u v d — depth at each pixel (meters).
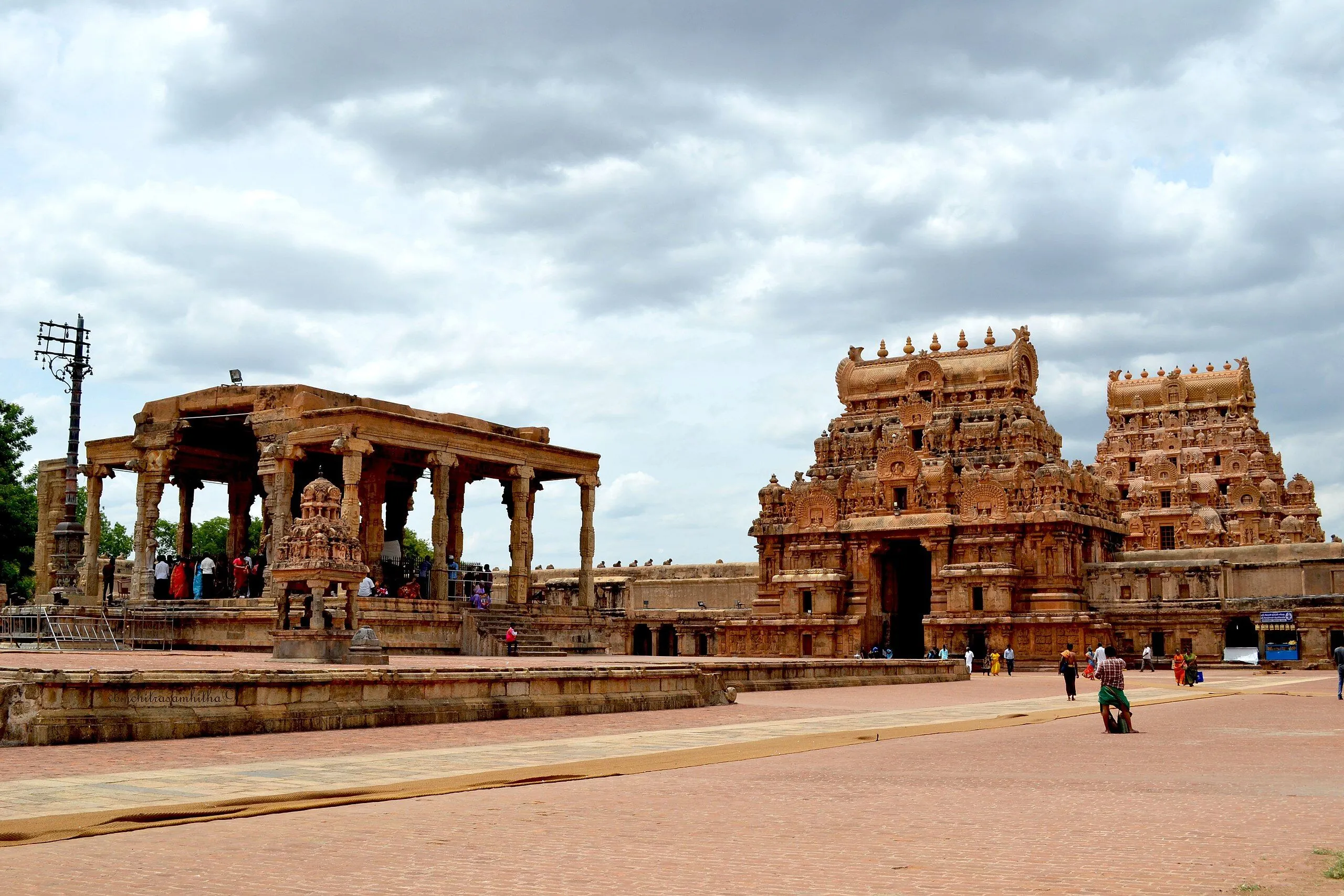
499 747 29.67
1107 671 37.38
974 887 13.95
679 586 130.38
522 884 14.30
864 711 46.03
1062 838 17.09
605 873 14.94
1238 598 103.12
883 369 129.38
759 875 14.78
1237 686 72.56
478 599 74.19
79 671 28.98
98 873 14.89
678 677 45.78
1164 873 14.50
